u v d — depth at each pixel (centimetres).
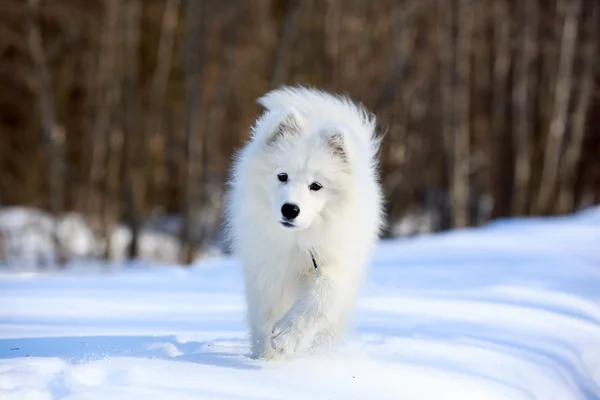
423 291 1036
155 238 3000
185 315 877
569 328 851
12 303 946
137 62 3167
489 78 3584
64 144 2956
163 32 3083
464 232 1781
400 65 2955
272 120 681
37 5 2734
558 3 3206
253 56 3092
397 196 3091
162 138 3222
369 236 710
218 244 2852
